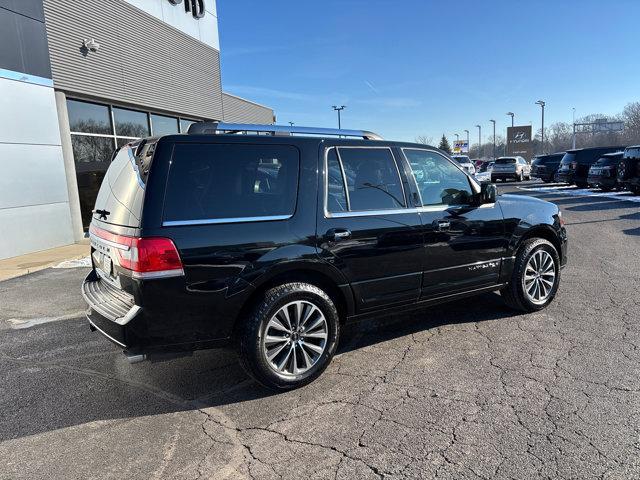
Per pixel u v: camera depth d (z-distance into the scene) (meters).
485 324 4.54
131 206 3.08
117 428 2.97
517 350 3.88
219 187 3.17
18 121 9.40
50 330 5.00
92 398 3.40
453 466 2.45
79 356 4.23
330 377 3.56
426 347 4.04
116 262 3.10
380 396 3.23
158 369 3.87
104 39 12.06
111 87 12.38
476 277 4.36
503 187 25.80
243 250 3.14
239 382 3.57
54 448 2.77
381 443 2.68
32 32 9.70
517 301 4.71
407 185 3.98
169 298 2.94
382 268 3.75
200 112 17.47
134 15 13.36
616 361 3.59
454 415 2.94
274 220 3.29
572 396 3.10
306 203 3.43
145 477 2.47
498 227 4.46
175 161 3.07
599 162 18.44
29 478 2.49
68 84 10.86
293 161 3.46
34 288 6.88
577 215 12.73
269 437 2.80
